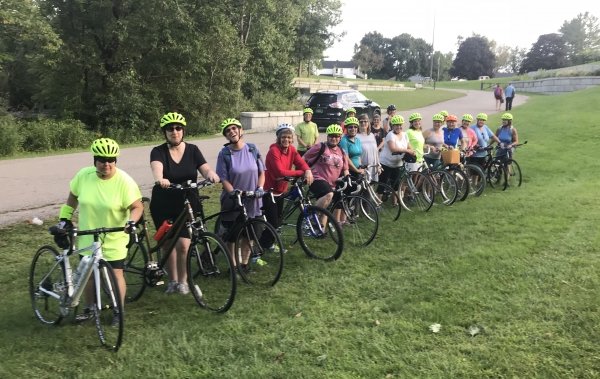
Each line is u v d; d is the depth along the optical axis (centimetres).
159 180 452
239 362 369
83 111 2159
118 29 2044
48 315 443
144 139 2078
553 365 349
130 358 377
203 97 2255
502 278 509
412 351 376
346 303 468
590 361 353
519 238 650
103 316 442
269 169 600
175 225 479
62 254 421
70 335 416
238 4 2523
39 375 357
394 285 506
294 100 2984
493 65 10675
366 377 346
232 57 2323
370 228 663
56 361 376
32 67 2256
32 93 2830
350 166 741
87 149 1670
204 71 2270
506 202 881
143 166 1220
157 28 2072
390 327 413
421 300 466
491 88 5794
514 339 385
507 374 342
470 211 824
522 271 526
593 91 3117
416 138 879
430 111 2662
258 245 546
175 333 415
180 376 354
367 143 798
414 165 867
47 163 1273
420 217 795
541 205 843
